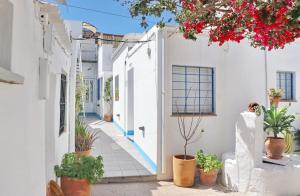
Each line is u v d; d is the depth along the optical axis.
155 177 6.57
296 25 3.10
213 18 3.77
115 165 7.25
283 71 7.98
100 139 10.84
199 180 6.59
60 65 5.40
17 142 2.25
